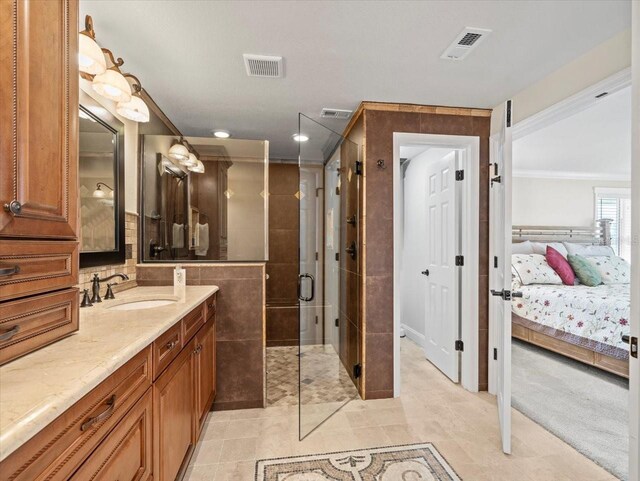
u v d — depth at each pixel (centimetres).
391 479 154
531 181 474
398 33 153
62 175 92
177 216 263
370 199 234
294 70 188
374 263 235
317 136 294
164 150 246
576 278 386
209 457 170
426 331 318
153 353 112
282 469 161
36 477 58
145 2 132
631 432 104
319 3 133
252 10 137
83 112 155
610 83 157
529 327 348
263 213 288
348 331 266
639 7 99
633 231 102
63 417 66
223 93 217
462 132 244
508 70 188
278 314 366
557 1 132
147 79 198
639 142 99
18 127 75
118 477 87
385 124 235
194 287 212
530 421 206
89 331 106
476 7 136
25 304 81
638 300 101
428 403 229
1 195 71
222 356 221
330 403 230
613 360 265
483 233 246
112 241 184
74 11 96
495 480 154
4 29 71
